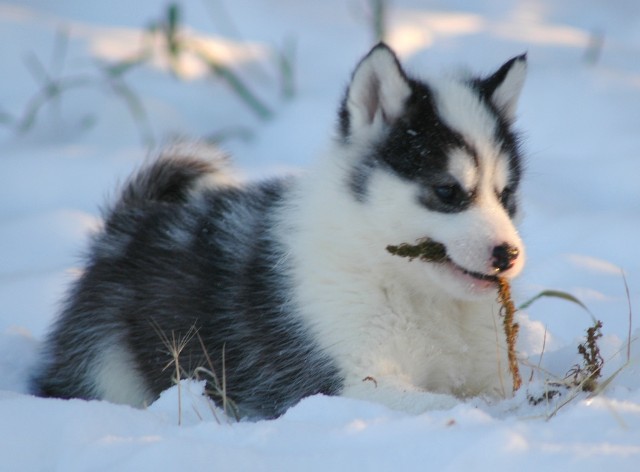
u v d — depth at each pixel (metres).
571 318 10.38
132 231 9.44
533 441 5.65
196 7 21.38
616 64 18.81
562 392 7.36
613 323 10.23
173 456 5.68
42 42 18.91
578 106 16.75
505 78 8.53
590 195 14.46
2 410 6.54
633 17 22.39
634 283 11.27
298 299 8.11
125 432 6.34
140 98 17.31
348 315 7.89
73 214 13.50
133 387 8.95
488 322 8.19
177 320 8.65
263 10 21.22
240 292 8.45
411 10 21.41
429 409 7.36
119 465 5.70
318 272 8.07
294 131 16.73
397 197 7.81
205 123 17.28
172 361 8.08
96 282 9.26
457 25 20.52
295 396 8.05
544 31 20.58
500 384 8.20
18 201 14.52
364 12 21.55
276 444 5.98
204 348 8.38
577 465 5.33
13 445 6.16
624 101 16.81
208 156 10.27
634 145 15.70
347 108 8.38
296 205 8.52
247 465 5.62
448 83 8.47
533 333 9.43
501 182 7.98
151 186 10.05
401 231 7.80
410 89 8.11
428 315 8.05
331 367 7.88
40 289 11.35
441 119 7.98
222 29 20.81
